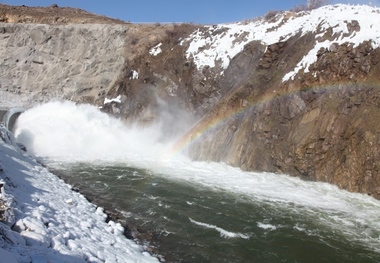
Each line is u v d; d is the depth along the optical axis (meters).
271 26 26.47
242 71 25.61
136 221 11.86
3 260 4.63
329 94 18.22
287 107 19.33
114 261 7.40
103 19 43.34
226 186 16.58
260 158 19.31
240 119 21.53
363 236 11.28
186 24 34.38
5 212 6.71
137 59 32.88
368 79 17.23
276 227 11.86
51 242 6.69
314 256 9.95
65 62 36.47
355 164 15.86
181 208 13.39
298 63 20.58
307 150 17.50
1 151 14.24
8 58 36.47
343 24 20.02
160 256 9.41
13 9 43.75
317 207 13.81
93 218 10.60
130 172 18.97
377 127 15.70
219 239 10.81
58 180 15.40
